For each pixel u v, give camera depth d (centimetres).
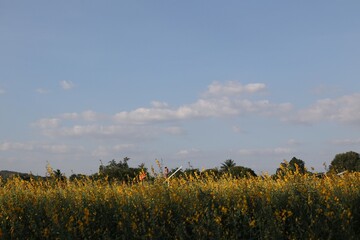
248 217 783
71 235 785
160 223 806
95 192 898
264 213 783
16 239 799
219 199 830
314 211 784
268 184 870
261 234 757
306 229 759
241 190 854
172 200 834
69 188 942
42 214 847
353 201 806
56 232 791
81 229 786
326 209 774
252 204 816
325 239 752
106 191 899
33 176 1046
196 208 806
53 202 866
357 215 794
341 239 751
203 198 829
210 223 780
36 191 935
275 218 773
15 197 884
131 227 796
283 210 777
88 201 857
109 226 818
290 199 807
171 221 805
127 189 914
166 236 789
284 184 859
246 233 768
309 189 832
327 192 812
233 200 825
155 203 831
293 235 753
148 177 979
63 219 813
